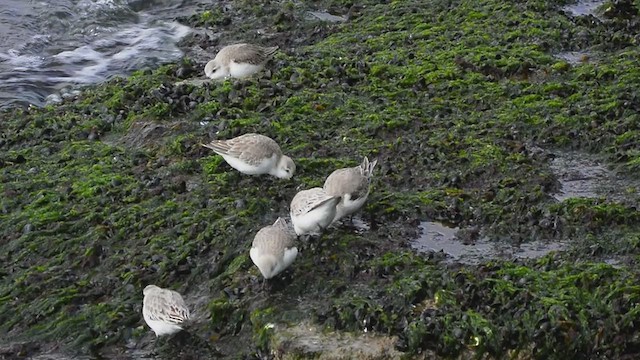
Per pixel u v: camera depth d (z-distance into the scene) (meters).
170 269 13.23
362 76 18.19
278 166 14.74
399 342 11.70
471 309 12.05
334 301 12.23
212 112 17.00
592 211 13.75
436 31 20.17
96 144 16.39
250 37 21.38
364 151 15.65
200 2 23.97
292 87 17.88
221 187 14.75
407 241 13.53
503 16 20.58
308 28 21.36
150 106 17.41
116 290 13.13
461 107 17.09
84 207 14.55
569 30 19.77
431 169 15.21
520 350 11.73
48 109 17.98
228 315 12.45
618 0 21.06
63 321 12.76
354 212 13.77
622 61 18.45
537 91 17.41
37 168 15.74
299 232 13.28
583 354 11.78
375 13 21.67
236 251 13.40
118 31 22.66
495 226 13.81
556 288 12.32
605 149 15.69
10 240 14.10
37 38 22.23
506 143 15.77
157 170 15.43
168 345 12.30
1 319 12.96
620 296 12.12
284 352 11.74
